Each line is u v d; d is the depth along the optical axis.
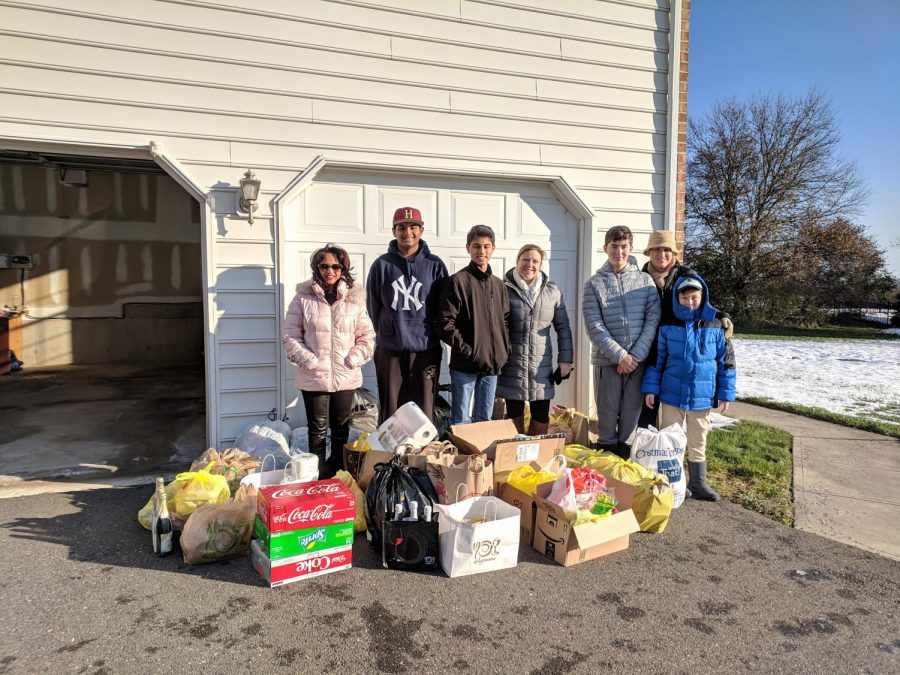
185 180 3.97
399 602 2.42
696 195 23.47
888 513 3.53
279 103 4.17
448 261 4.79
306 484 2.77
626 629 2.29
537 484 3.02
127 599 2.39
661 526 3.20
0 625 2.19
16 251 8.80
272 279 4.23
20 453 4.32
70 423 5.26
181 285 9.64
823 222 21.72
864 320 22.41
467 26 4.59
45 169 8.87
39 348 8.98
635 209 5.20
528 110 4.81
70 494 3.54
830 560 2.92
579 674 2.01
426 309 3.79
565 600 2.48
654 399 3.80
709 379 3.60
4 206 8.71
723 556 2.94
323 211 4.41
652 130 5.21
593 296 3.87
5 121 3.63
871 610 2.47
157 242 9.49
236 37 4.05
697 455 3.72
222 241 4.11
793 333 19.77
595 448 4.54
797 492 3.87
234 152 4.10
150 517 2.98
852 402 7.02
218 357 4.14
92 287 9.22
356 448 3.46
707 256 23.02
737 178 22.38
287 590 2.49
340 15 4.26
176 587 2.50
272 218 4.21
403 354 3.78
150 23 3.86
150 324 9.51
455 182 4.77
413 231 3.75
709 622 2.35
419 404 3.82
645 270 4.07
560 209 5.11
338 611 2.34
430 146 4.55
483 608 2.40
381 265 3.81
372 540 2.87
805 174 21.69
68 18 3.71
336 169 4.39
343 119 4.32
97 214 9.18
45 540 2.90
